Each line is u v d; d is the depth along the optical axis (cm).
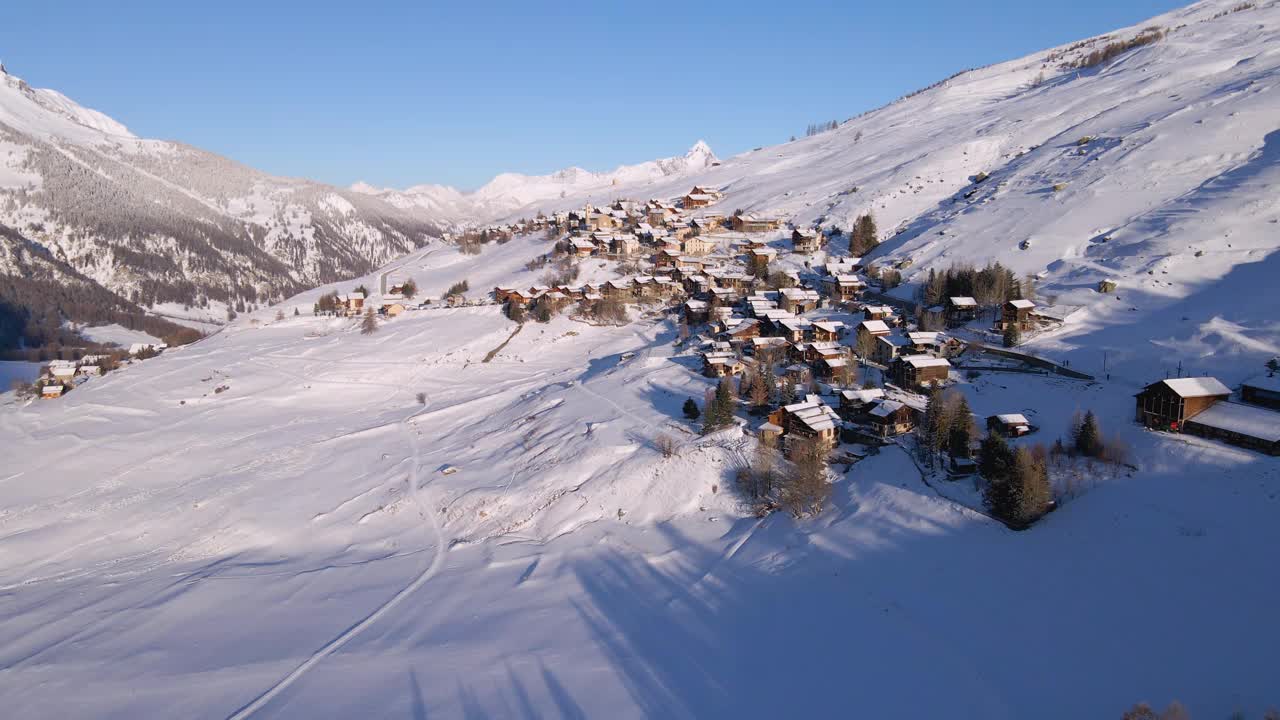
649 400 8175
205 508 7350
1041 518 4775
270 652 4609
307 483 7794
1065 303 8794
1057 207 11875
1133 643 3503
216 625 5053
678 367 9131
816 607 4419
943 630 3959
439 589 5341
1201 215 9600
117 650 4769
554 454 7300
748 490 5975
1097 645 3559
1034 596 4053
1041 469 4875
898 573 4581
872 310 9706
